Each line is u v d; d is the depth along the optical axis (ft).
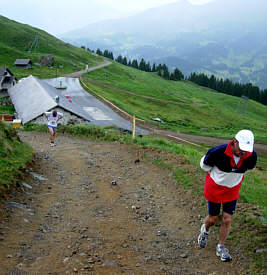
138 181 26.05
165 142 49.65
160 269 12.06
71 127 63.98
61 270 11.05
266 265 11.96
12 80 230.07
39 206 18.08
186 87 534.78
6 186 18.13
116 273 11.28
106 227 15.85
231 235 14.93
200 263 12.74
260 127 276.00
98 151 38.91
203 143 101.24
